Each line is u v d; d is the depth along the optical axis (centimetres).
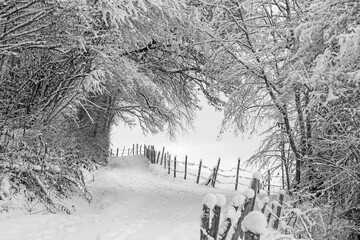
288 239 648
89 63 1155
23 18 982
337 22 972
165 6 1298
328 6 983
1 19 871
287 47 1281
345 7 991
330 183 1089
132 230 816
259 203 650
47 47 977
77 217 962
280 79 1229
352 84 981
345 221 1020
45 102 1190
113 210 1166
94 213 1112
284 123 1294
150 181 2050
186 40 1574
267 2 1308
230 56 1359
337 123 1034
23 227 759
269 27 1337
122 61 1334
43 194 1013
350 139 980
